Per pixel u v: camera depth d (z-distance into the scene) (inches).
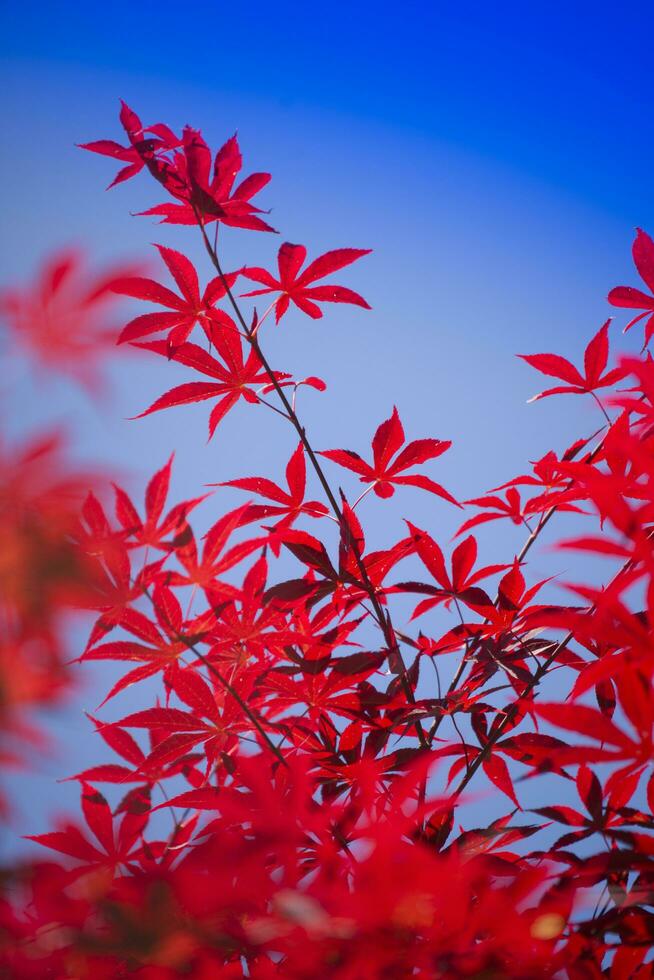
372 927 51.9
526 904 53.1
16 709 43.1
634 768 53.8
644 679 52.6
